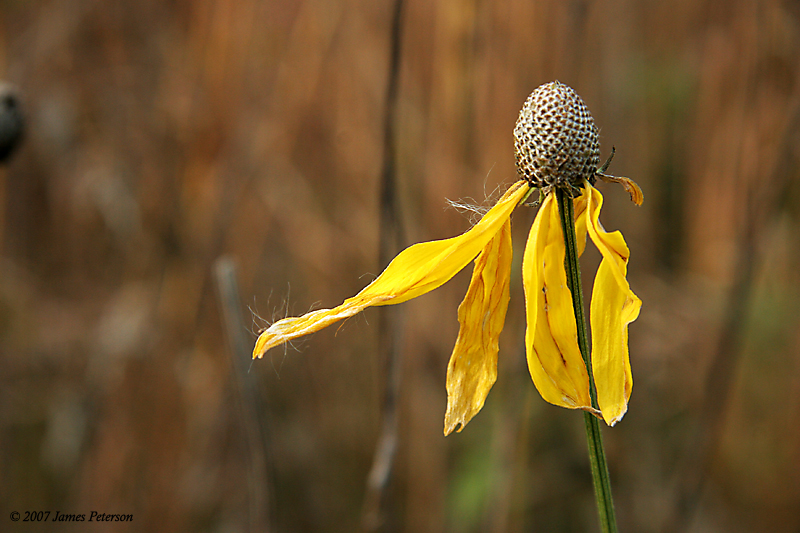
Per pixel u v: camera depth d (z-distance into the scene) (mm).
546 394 417
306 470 765
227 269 489
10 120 471
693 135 834
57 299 755
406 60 707
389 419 512
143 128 719
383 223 513
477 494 678
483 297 428
